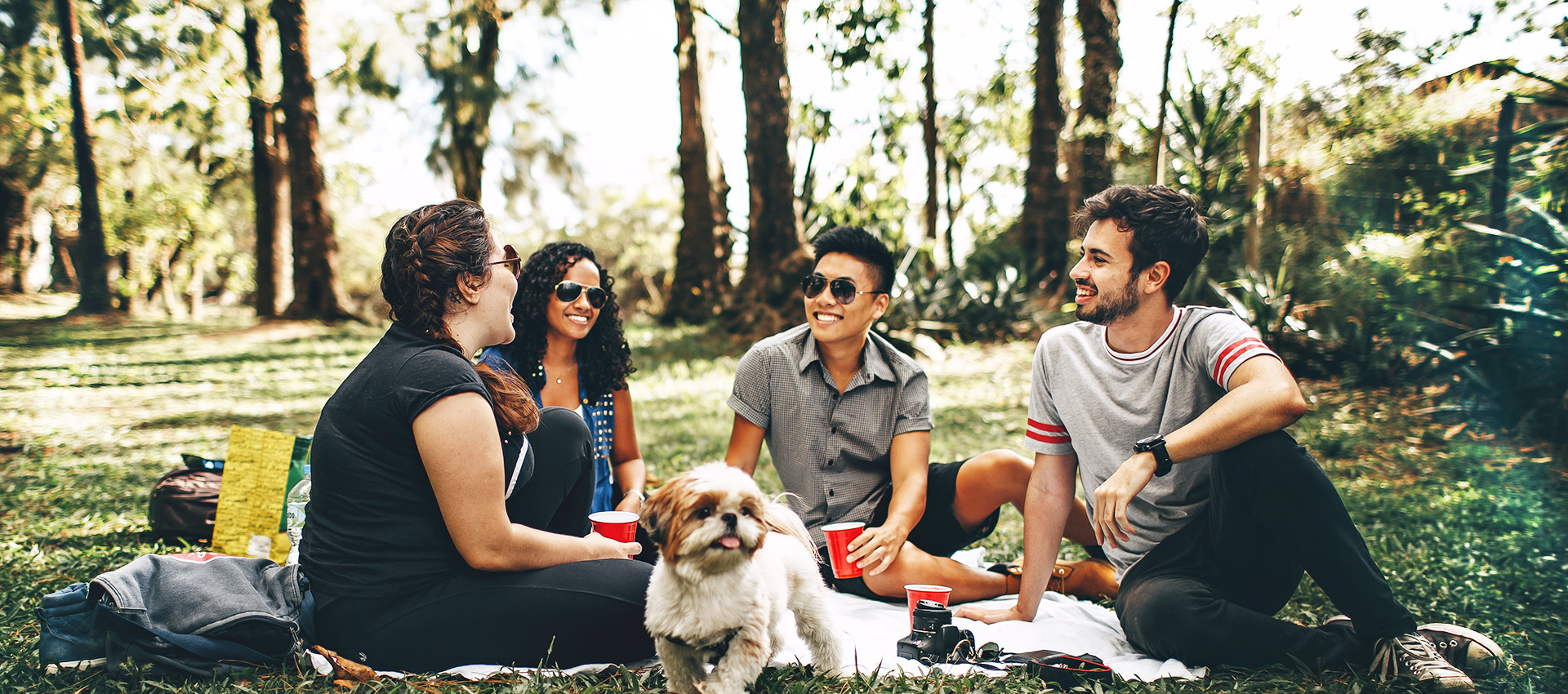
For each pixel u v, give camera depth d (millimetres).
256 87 20672
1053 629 2686
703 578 1913
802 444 3279
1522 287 6613
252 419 8453
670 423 7859
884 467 3291
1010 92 22141
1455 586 3260
